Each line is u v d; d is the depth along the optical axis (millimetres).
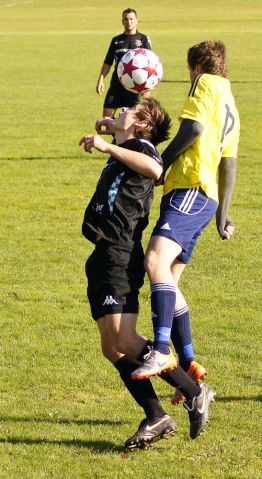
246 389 13320
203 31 107000
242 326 16156
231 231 12875
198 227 11727
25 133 38750
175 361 10953
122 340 11125
